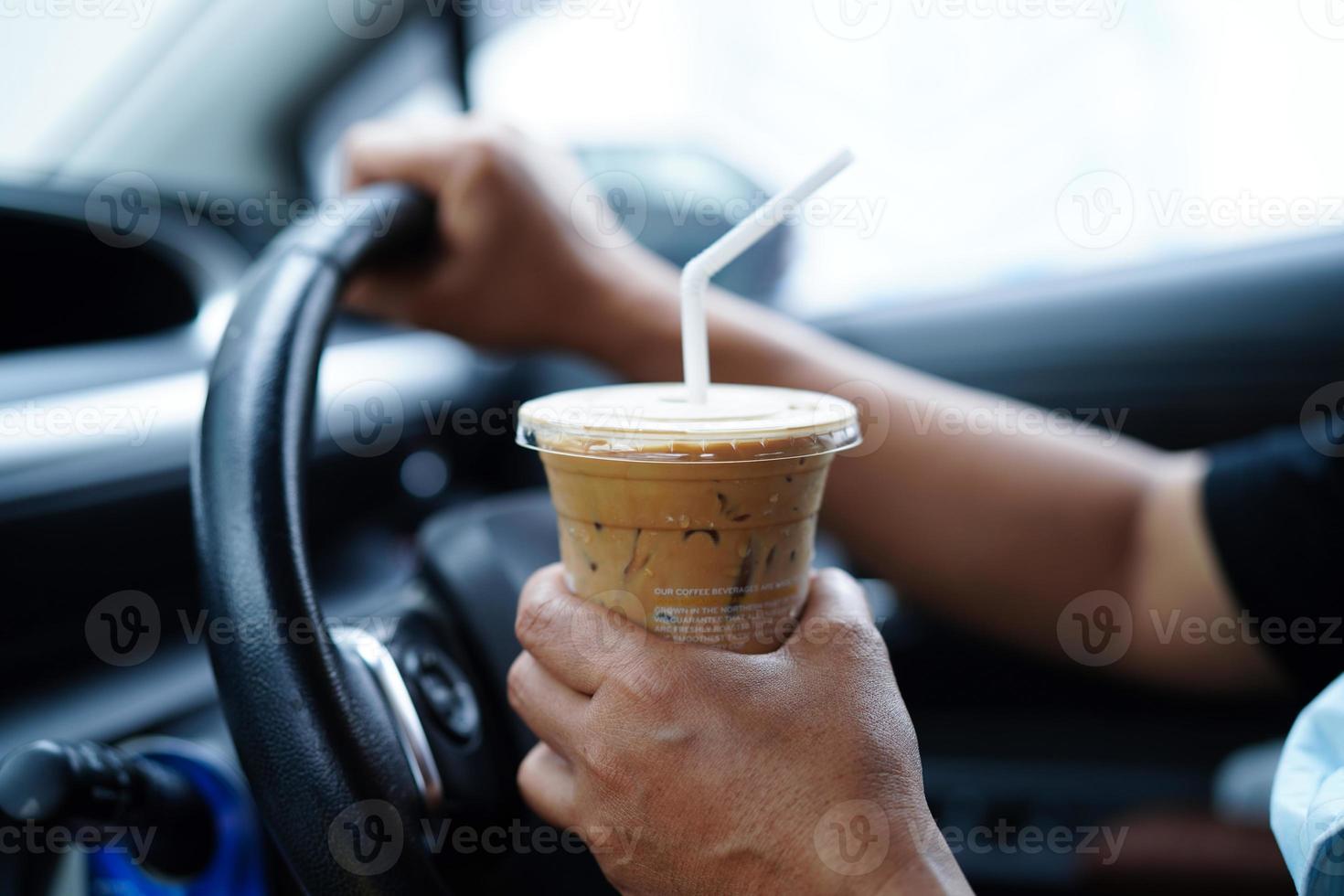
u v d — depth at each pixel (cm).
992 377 155
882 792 48
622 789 48
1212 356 145
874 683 51
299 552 53
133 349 114
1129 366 149
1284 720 138
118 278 124
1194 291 145
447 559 67
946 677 148
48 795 53
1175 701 141
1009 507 97
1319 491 89
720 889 48
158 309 126
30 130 133
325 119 158
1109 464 102
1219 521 92
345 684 51
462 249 79
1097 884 112
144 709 85
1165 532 96
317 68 151
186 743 67
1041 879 123
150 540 101
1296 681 91
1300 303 141
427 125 83
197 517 53
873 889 45
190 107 144
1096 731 143
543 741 54
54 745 54
